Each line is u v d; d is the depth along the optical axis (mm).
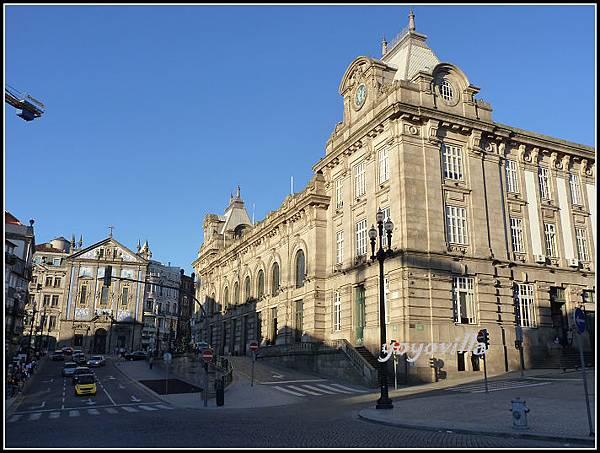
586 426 15469
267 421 19766
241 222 88500
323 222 51781
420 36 48312
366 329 41250
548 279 44438
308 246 52281
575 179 50469
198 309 91812
